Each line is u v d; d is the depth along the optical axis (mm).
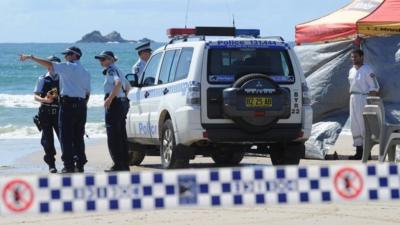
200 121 40094
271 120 40500
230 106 39844
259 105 40219
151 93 45344
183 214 29016
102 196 17594
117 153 42656
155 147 47562
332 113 55844
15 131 83250
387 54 55781
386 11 56562
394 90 55156
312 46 57875
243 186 17734
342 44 56562
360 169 18078
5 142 69312
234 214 28984
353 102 48906
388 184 18125
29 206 17516
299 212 29219
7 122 94625
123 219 28047
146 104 45969
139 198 17594
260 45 41344
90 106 113938
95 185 17594
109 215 28859
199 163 49938
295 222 27297
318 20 59219
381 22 55406
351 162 47750
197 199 17609
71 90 40875
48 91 43625
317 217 28203
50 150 43812
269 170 17797
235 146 42375
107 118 42344
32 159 53062
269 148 44156
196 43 41094
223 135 40250
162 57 45250
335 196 17984
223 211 29641
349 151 55625
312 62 57438
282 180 17844
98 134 79312
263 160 52000
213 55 40562
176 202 17594
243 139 40531
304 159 50531
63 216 28625
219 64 40562
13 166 48406
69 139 41250
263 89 40281
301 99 41438
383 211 29141
